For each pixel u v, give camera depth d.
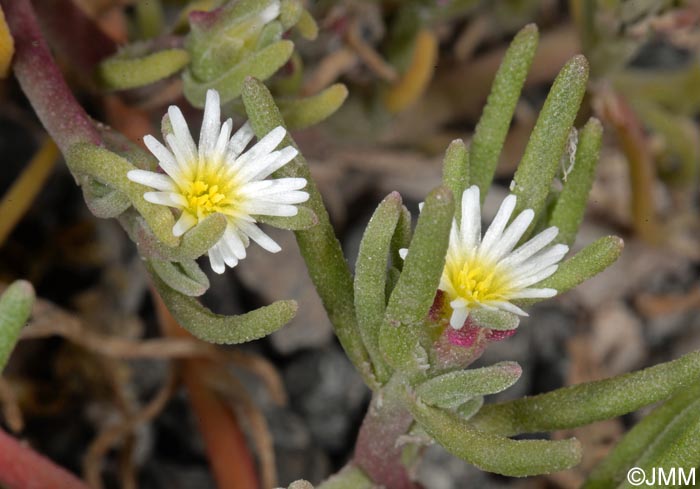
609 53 0.13
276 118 0.09
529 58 0.10
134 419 0.13
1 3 0.10
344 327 0.10
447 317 0.09
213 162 0.09
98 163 0.09
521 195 0.09
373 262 0.09
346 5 0.13
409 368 0.09
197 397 0.12
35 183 0.13
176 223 0.09
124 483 0.13
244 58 0.10
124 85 0.11
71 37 0.12
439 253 0.08
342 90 0.10
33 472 0.10
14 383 0.13
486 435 0.09
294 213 0.09
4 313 0.09
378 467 0.10
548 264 0.09
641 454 0.10
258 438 0.13
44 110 0.10
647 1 0.13
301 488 0.09
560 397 0.10
